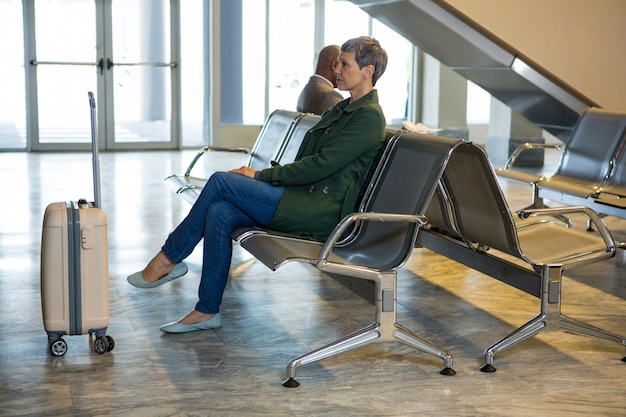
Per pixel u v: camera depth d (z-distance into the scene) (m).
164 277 3.90
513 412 2.88
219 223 3.54
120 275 4.64
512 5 6.35
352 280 3.41
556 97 6.69
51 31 11.13
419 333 3.76
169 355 3.37
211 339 3.58
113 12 11.36
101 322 3.32
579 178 5.33
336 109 3.78
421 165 3.25
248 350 3.46
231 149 5.36
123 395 2.95
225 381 3.11
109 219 6.28
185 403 2.89
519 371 3.29
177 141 11.87
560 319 3.39
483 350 3.54
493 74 6.98
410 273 4.88
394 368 3.29
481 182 3.26
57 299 3.26
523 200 7.64
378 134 3.54
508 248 3.42
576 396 3.04
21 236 5.61
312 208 3.54
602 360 3.43
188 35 11.90
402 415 2.84
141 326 3.74
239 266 4.91
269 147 5.04
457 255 3.92
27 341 3.50
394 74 13.15
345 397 2.98
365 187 3.60
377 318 3.20
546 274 3.34
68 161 10.09
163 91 11.72
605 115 5.33
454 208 3.69
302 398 2.97
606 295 4.48
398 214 3.12
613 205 4.56
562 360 3.42
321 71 5.18
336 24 12.70
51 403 2.87
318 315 3.97
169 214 6.53
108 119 11.49
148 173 9.03
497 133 11.00
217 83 12.01
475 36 6.43
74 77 11.31
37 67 11.12
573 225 6.41
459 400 2.98
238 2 12.06
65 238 3.23
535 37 6.43
